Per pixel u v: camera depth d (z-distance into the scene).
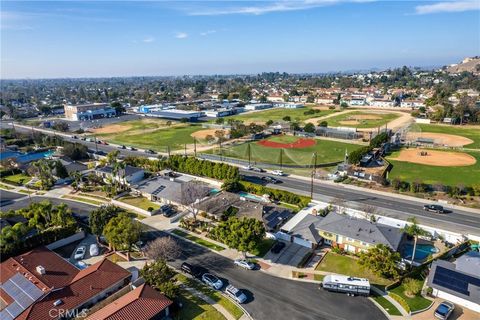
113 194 96.62
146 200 92.94
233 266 62.00
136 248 69.12
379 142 140.62
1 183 110.38
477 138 162.88
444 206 86.88
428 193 95.31
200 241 71.12
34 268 57.44
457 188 91.62
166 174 112.12
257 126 183.00
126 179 101.38
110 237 63.56
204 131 194.75
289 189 100.88
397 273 55.34
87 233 76.50
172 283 52.66
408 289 53.06
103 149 157.62
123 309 45.75
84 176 110.19
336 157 136.25
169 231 75.69
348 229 66.56
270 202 90.06
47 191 102.31
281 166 125.12
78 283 53.53
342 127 196.62
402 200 91.19
